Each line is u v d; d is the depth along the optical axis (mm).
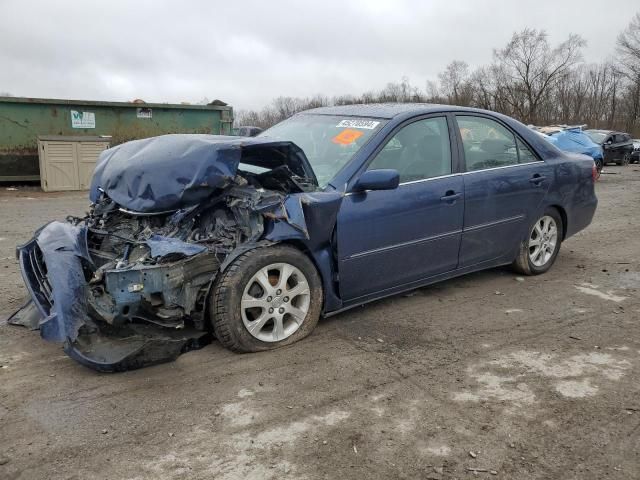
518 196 5305
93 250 3963
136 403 3219
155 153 4148
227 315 3697
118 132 14836
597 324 4535
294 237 3893
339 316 4621
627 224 9109
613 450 2838
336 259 4180
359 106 5242
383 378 3566
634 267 6285
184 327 3926
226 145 3889
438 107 4934
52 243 3695
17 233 7973
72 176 13945
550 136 17266
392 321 4531
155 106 15086
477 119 5152
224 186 3881
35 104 13914
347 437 2928
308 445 2855
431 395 3363
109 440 2867
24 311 4355
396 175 4074
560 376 3623
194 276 3590
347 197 4125
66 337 3238
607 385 3504
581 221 6141
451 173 4793
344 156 4383
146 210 3975
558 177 5688
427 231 4609
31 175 14258
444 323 4508
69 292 3357
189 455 2760
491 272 5953
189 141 4082
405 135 4594
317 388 3428
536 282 5645
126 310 3447
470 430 3002
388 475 2631
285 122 5457
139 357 3518
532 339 4219
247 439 2898
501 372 3670
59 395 3291
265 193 3932
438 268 4840
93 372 3578
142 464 2686
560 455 2793
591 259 6656
